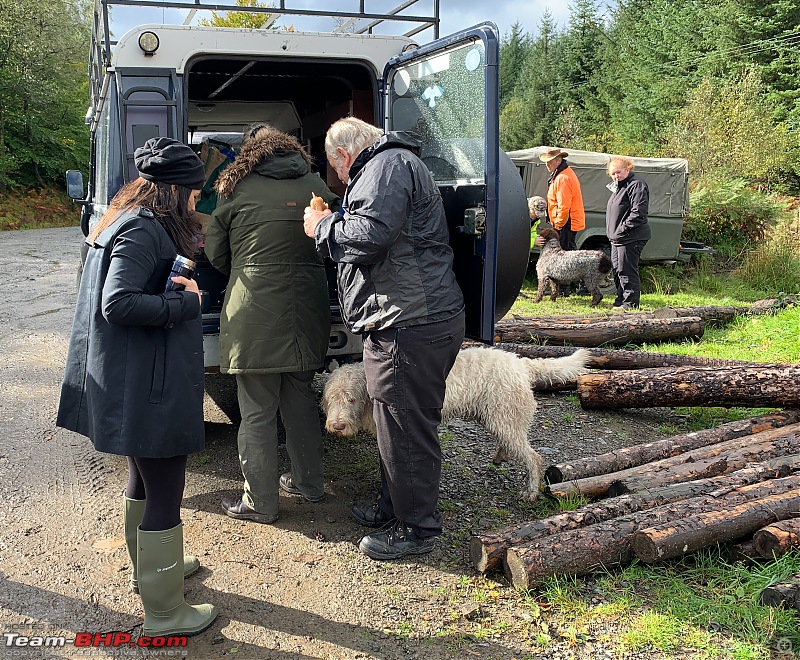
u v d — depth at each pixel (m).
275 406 3.49
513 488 3.93
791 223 13.23
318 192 3.43
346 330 4.28
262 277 3.30
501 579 3.05
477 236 3.32
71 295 9.74
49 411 5.09
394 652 2.59
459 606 2.86
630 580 3.00
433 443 3.10
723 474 3.68
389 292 2.86
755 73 18.86
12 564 3.11
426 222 2.91
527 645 2.63
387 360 2.92
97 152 5.34
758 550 2.99
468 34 3.25
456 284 3.08
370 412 3.49
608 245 10.97
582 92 33.00
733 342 6.98
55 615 2.77
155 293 2.44
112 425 2.39
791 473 3.64
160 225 2.44
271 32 4.00
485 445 4.54
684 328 7.02
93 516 3.57
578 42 33.88
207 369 4.05
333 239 2.83
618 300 9.09
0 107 26.14
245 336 3.31
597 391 5.04
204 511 3.67
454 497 3.82
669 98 23.50
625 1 30.88
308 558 3.22
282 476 3.95
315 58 4.14
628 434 4.80
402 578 3.07
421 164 2.92
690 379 4.80
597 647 2.61
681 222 11.01
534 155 10.93
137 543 2.62
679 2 25.45
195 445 2.52
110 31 4.18
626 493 3.55
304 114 6.38
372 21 4.74
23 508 3.63
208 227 3.42
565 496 3.61
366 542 3.23
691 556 3.12
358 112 5.42
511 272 4.02
